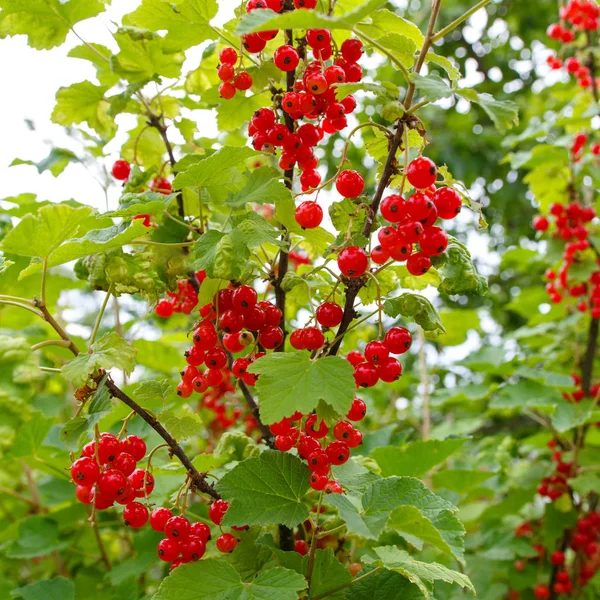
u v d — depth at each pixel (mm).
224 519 241
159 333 608
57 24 342
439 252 247
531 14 877
